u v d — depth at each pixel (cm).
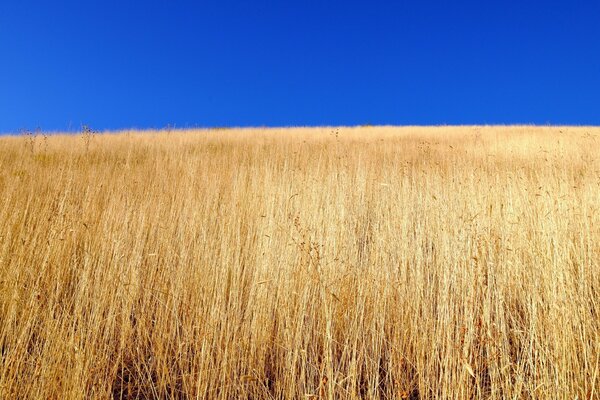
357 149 1266
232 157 1031
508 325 313
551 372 248
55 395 243
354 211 569
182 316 338
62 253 388
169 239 443
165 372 284
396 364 286
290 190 591
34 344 282
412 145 1406
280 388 266
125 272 358
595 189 567
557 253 321
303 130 2070
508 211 479
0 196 529
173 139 1445
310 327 300
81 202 554
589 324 276
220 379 266
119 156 1041
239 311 310
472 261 347
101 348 287
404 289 346
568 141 1390
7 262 372
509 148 1312
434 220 492
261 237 407
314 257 356
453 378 250
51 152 1041
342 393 256
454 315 316
